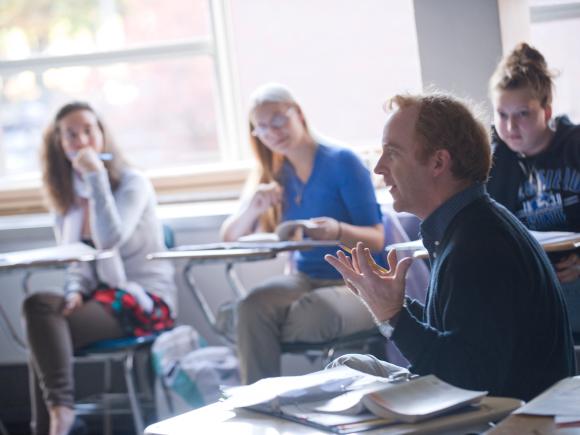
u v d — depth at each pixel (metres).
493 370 2.34
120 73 6.76
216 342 5.88
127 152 6.92
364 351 4.98
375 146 5.80
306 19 5.87
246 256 4.24
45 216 6.37
